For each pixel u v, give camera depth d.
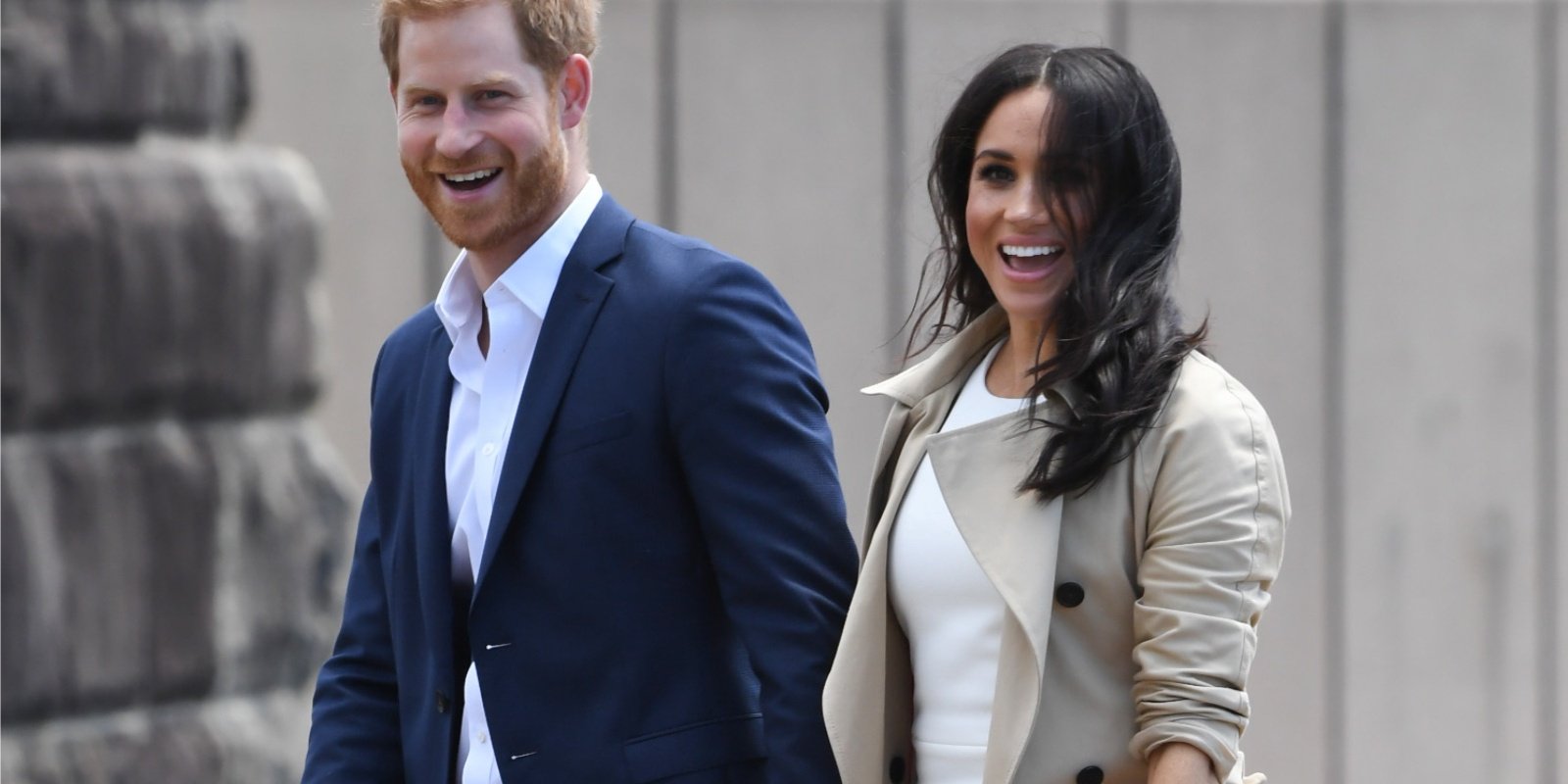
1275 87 26.31
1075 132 8.95
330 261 23.16
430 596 10.37
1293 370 26.44
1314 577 26.59
